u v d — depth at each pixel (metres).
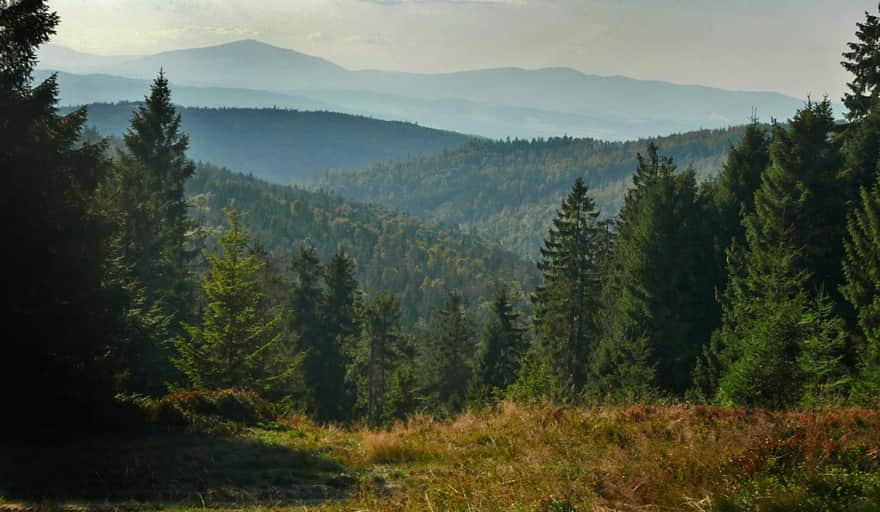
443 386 63.00
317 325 48.44
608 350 34.59
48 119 16.31
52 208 14.50
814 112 29.25
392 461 10.88
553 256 43.44
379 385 62.97
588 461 8.82
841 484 6.45
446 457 10.60
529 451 9.62
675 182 36.53
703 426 10.02
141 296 32.25
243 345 27.47
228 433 13.89
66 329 13.74
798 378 15.52
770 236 28.41
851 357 23.41
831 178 29.12
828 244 28.53
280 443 12.82
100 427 13.56
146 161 39.97
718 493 6.60
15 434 12.27
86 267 14.76
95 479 9.30
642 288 32.25
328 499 8.62
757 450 7.68
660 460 7.99
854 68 33.28
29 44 15.44
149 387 29.36
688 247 33.00
